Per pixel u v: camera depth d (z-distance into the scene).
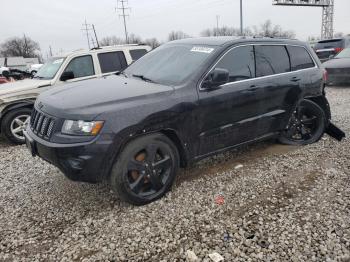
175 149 3.84
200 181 4.22
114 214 3.53
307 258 2.80
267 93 4.63
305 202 3.66
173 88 3.79
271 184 4.11
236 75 4.30
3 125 6.26
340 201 3.65
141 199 3.63
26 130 4.01
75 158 3.24
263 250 2.91
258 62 4.61
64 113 3.33
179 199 3.78
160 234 3.17
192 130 3.89
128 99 3.48
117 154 3.44
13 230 3.32
